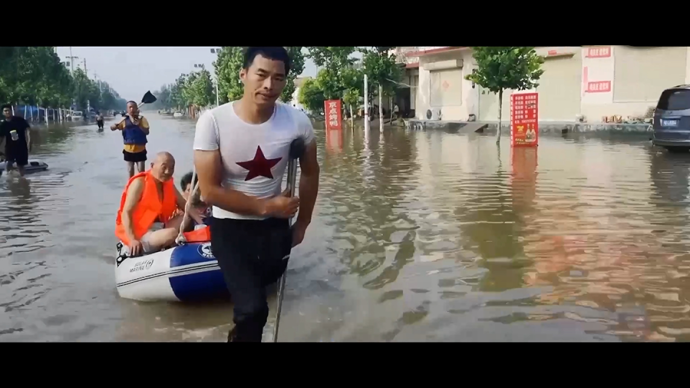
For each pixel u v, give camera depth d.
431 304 5.36
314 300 5.51
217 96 49.03
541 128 27.88
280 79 3.36
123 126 12.27
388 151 19.77
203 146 3.42
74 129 45.69
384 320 5.02
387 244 7.34
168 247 5.89
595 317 5.04
